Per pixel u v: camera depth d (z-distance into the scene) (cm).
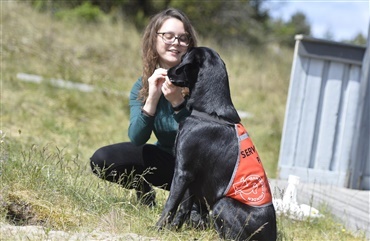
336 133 939
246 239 481
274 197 679
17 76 1380
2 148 630
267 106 1581
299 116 925
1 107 1099
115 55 1734
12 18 1722
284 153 924
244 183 485
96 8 2153
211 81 504
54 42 1688
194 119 500
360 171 929
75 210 530
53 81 1388
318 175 930
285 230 598
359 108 925
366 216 740
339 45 922
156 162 580
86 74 1543
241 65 2061
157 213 567
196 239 514
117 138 1100
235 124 502
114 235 484
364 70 920
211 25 2777
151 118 546
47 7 2084
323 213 702
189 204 525
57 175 582
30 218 509
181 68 509
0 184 535
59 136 1017
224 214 485
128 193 589
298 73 919
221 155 491
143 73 576
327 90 930
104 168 578
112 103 1362
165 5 2653
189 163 497
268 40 3169
